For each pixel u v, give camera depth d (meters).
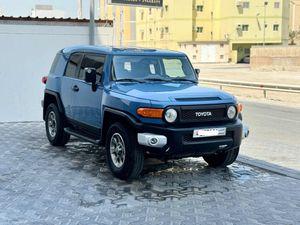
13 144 9.46
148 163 8.22
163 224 5.35
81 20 12.43
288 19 93.19
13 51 11.98
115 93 7.14
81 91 8.14
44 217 5.49
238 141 7.16
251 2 86.88
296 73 43.38
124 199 6.20
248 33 87.69
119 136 6.98
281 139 11.06
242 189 6.77
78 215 5.57
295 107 18.70
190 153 6.75
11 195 6.26
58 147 9.27
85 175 7.29
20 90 12.17
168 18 87.75
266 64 48.47
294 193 6.61
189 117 6.66
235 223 5.42
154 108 6.52
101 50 8.05
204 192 6.59
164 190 6.63
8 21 11.81
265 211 5.85
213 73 44.88
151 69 7.88
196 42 85.69
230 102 7.04
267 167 8.05
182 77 8.11
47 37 12.22
